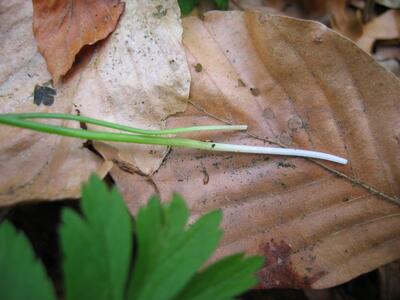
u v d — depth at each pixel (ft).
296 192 0.25
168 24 0.26
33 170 0.23
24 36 0.26
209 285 0.17
